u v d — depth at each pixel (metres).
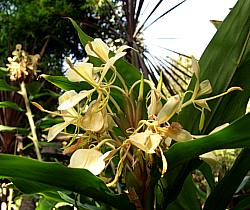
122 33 1.71
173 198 0.45
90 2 1.97
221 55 0.51
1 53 1.90
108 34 1.80
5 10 2.08
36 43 2.01
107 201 0.40
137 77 0.51
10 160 0.35
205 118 0.49
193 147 0.37
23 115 1.38
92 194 0.40
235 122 0.33
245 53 0.50
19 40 2.02
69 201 0.49
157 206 0.45
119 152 0.40
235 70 0.50
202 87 0.42
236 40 0.51
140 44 1.59
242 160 0.45
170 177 0.45
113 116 0.41
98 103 0.41
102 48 0.44
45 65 1.95
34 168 0.36
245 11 0.51
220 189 0.45
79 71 0.41
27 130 1.09
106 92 0.41
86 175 0.37
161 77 0.41
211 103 0.49
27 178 0.38
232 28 0.51
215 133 0.34
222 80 0.50
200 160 0.45
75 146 0.41
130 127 0.41
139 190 0.40
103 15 1.96
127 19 1.64
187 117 0.49
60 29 2.06
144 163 0.39
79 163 0.37
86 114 0.40
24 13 2.03
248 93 0.49
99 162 0.37
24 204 1.18
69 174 0.37
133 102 0.42
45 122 1.05
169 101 0.39
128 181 0.40
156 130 0.38
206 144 0.36
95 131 0.40
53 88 1.54
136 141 0.37
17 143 1.28
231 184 0.45
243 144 0.36
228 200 0.46
